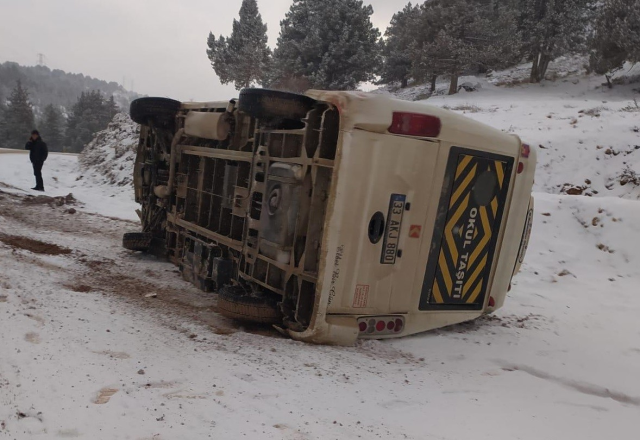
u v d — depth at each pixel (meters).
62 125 92.81
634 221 10.13
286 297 5.21
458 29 38.00
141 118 7.96
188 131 7.22
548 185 15.27
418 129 4.90
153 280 6.97
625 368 5.16
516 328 6.27
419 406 3.79
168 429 3.02
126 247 8.20
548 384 4.58
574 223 10.76
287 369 4.19
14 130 80.81
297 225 5.09
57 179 18.41
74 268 7.07
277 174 5.31
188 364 4.07
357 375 4.25
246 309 5.25
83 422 2.99
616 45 34.31
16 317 4.53
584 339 6.12
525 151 5.88
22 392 3.23
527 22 40.38
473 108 26.66
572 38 39.06
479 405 3.94
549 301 7.82
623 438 3.58
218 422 3.17
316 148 4.96
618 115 18.75
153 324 5.07
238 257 6.23
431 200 5.17
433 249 5.30
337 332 4.87
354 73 38.03
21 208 11.80
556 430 3.60
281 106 5.11
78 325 4.64
